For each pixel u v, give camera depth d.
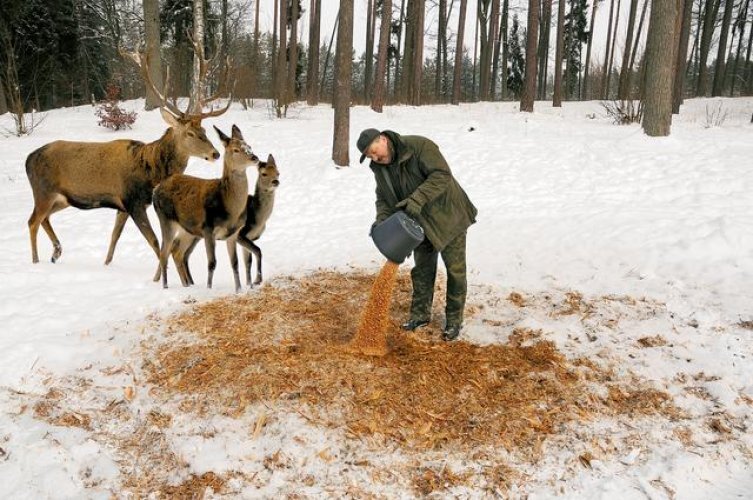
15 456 3.58
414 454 3.55
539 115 22.09
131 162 6.57
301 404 3.93
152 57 20.58
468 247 7.17
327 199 10.26
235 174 5.36
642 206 8.39
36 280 6.24
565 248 6.75
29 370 4.43
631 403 3.99
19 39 28.00
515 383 4.20
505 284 6.00
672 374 4.27
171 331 4.96
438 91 36.78
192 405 4.01
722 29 33.09
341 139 11.85
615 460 3.49
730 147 11.84
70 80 32.31
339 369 4.30
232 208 5.51
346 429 3.72
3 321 5.18
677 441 3.61
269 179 5.54
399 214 4.21
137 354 4.65
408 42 34.12
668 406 3.94
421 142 4.36
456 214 4.47
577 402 3.99
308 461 3.49
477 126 16.77
